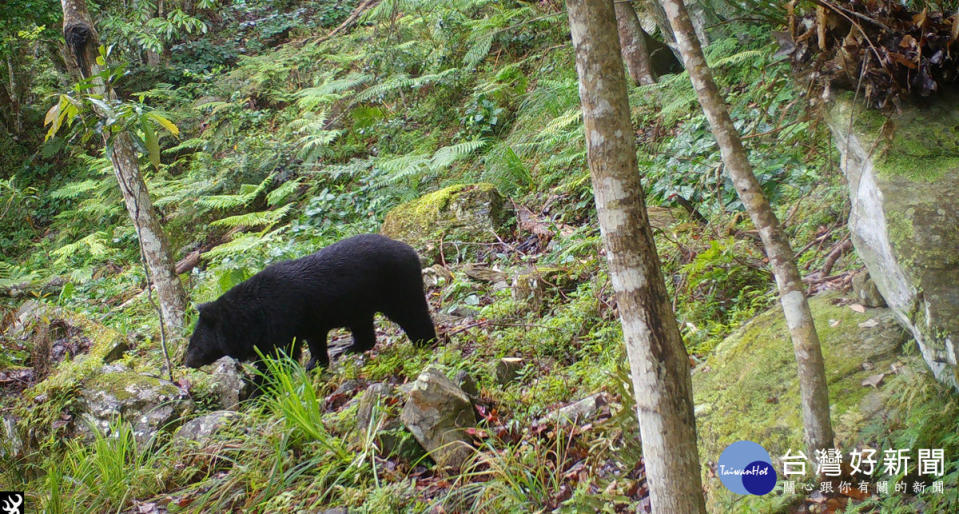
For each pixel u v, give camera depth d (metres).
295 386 5.02
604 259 5.98
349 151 11.36
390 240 5.72
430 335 5.73
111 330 6.84
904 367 3.13
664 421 2.24
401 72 12.00
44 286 10.38
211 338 5.57
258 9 17.78
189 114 13.51
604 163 2.20
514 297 5.96
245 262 8.82
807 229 5.09
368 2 13.83
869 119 3.57
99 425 5.11
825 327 3.60
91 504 4.26
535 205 8.10
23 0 12.84
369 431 4.09
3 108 15.22
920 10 4.04
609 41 2.15
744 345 3.74
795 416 3.15
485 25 11.07
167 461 4.54
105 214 12.34
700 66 2.68
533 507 3.53
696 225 5.85
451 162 9.51
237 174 11.45
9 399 5.75
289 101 13.04
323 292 5.43
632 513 3.28
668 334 2.23
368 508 3.67
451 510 3.61
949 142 3.36
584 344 4.98
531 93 9.67
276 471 4.16
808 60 3.83
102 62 5.30
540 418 4.17
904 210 3.15
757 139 6.07
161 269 7.25
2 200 13.57
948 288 2.89
